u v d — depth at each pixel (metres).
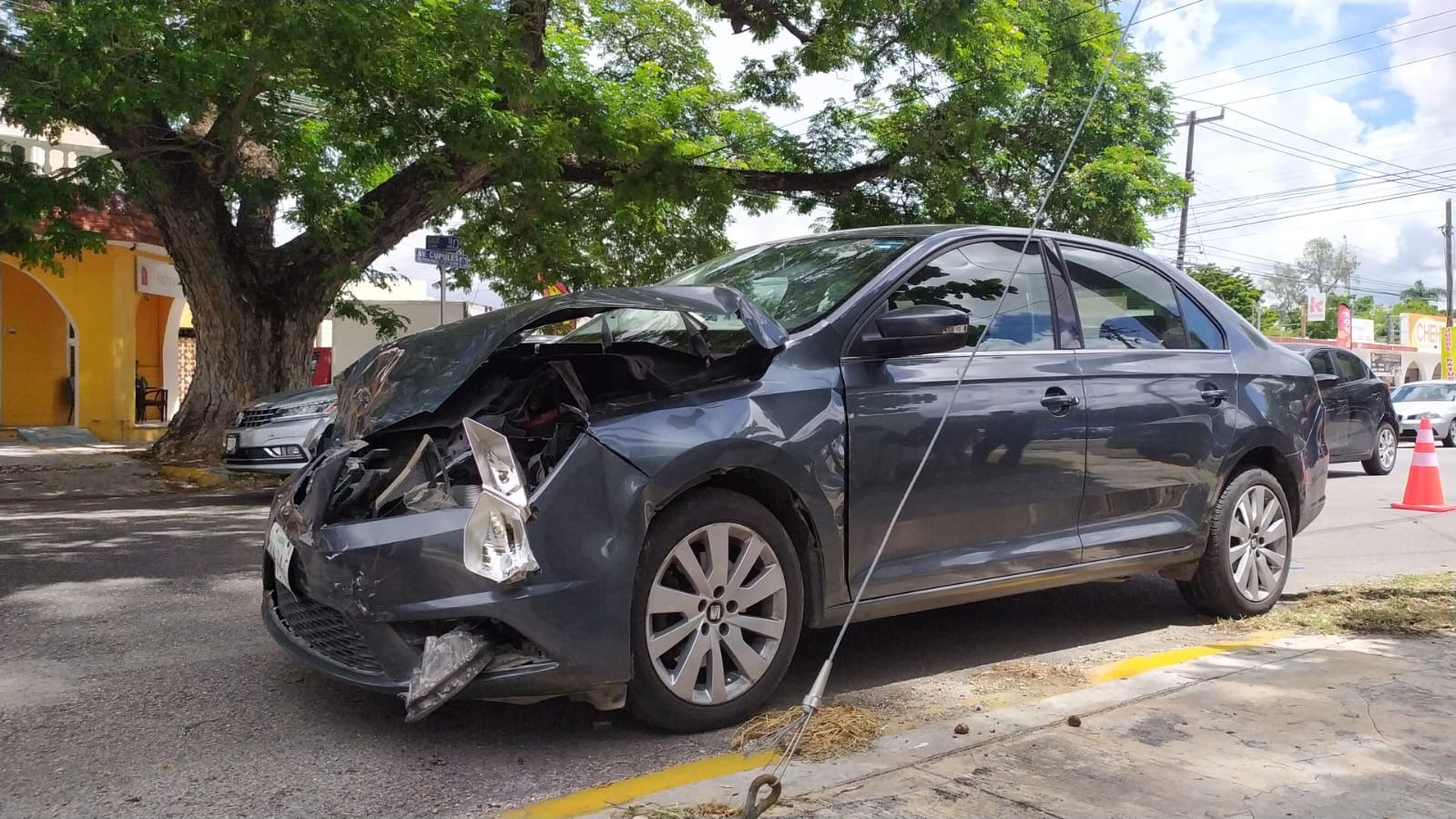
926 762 3.22
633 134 12.45
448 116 10.47
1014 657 4.62
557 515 3.28
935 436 3.49
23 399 18.08
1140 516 4.75
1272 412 5.26
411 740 3.53
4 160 9.99
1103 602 5.69
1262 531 5.23
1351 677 4.05
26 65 9.20
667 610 3.47
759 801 2.89
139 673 4.25
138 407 19.72
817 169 16.48
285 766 3.30
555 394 3.98
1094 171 16.61
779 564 3.70
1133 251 5.12
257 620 5.13
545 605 3.24
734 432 3.57
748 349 3.88
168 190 12.16
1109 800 2.93
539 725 3.67
